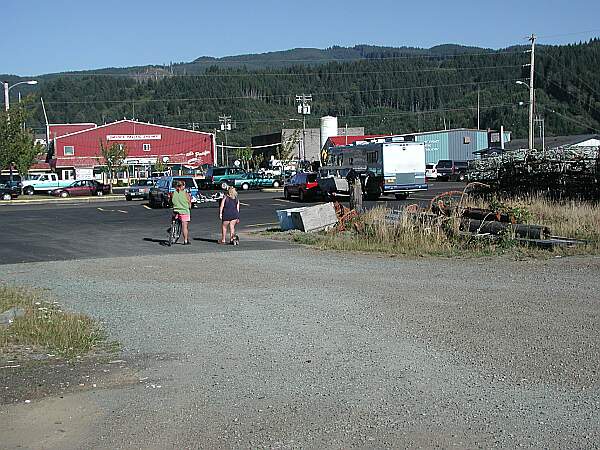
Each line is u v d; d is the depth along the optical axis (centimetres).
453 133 8512
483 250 1709
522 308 1043
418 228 1934
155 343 902
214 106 15775
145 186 5016
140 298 1213
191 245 2064
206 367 785
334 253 1802
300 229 2300
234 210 2064
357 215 2280
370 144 4016
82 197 5481
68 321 998
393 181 3897
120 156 7850
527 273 1382
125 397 687
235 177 6100
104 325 1009
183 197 2078
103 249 2017
